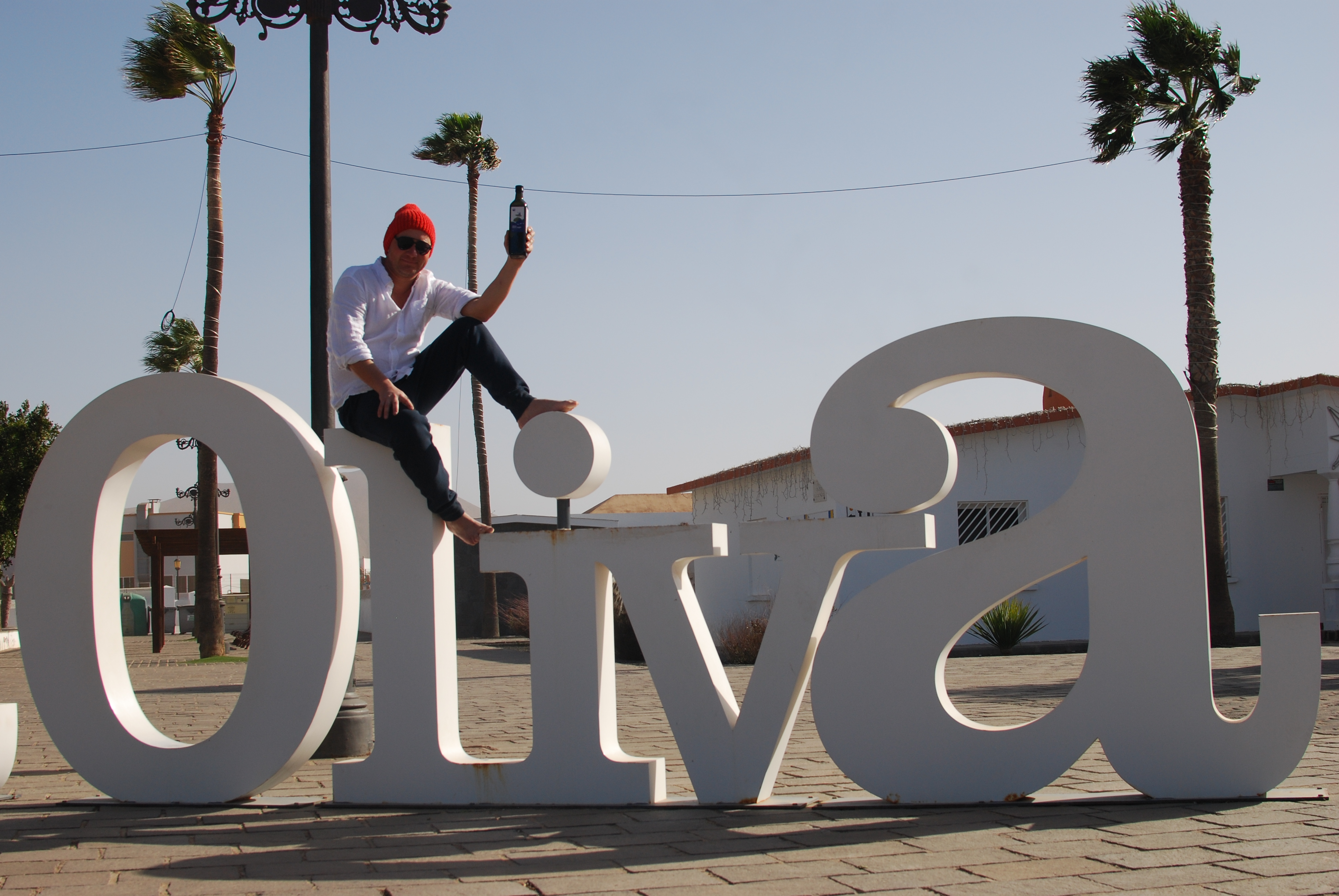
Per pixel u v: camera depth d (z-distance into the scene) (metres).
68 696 5.04
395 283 5.08
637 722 7.85
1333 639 15.78
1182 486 4.25
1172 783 4.21
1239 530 17.36
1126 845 3.57
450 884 3.33
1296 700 4.11
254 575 4.90
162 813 4.73
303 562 4.85
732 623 17.84
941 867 3.38
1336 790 4.50
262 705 4.82
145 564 41.09
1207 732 4.18
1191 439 4.25
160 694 11.27
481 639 24.45
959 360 4.47
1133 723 4.25
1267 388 17.31
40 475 5.16
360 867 3.60
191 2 6.90
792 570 4.58
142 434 5.07
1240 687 8.91
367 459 4.97
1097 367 4.37
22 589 5.12
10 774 5.07
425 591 4.88
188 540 21.30
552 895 3.17
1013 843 3.68
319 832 4.25
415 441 4.72
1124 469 4.31
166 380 5.06
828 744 4.53
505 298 5.04
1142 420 4.30
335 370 4.98
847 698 4.52
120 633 5.21
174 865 3.67
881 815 4.30
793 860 3.54
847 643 4.54
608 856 3.68
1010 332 4.45
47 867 3.65
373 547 4.94
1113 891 3.04
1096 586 4.32
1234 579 17.25
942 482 4.40
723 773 4.56
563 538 4.81
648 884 3.27
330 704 4.84
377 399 4.87
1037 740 4.32
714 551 4.61
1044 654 14.76
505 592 27.19
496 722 8.10
